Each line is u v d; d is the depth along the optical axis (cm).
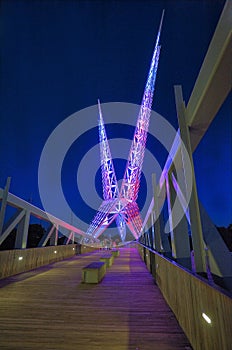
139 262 1120
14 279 638
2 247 1627
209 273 214
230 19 156
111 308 360
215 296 152
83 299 417
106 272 773
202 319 185
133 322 297
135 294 456
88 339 245
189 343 235
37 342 238
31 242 2397
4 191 671
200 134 267
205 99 210
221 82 192
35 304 383
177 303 301
